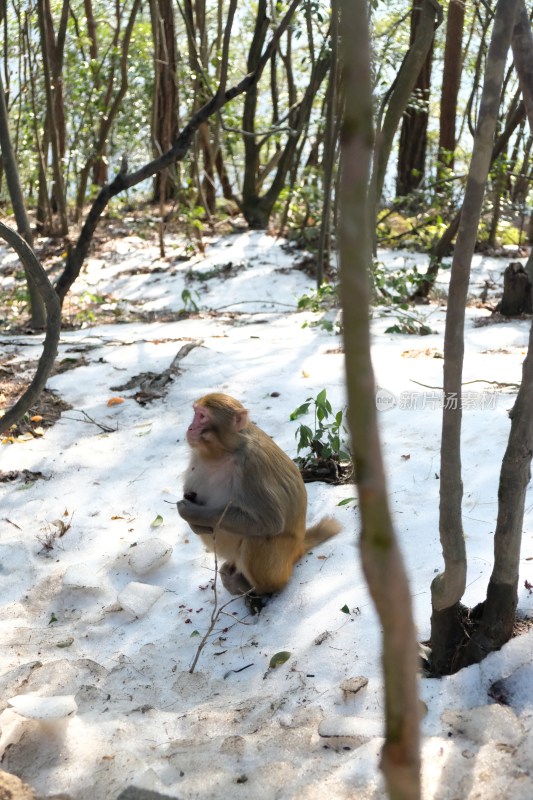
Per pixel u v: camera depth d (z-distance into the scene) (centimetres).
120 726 330
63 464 575
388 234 1448
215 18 1866
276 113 1619
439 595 332
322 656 371
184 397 666
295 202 1562
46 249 1498
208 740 322
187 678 372
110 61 1591
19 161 1653
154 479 555
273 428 606
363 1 90
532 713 310
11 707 333
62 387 696
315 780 289
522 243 1534
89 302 1209
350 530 475
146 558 461
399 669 113
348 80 91
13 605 442
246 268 1344
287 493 420
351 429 99
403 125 1725
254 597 423
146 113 1625
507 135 1198
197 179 1567
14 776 289
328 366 709
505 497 322
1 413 631
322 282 1077
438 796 275
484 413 582
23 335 939
